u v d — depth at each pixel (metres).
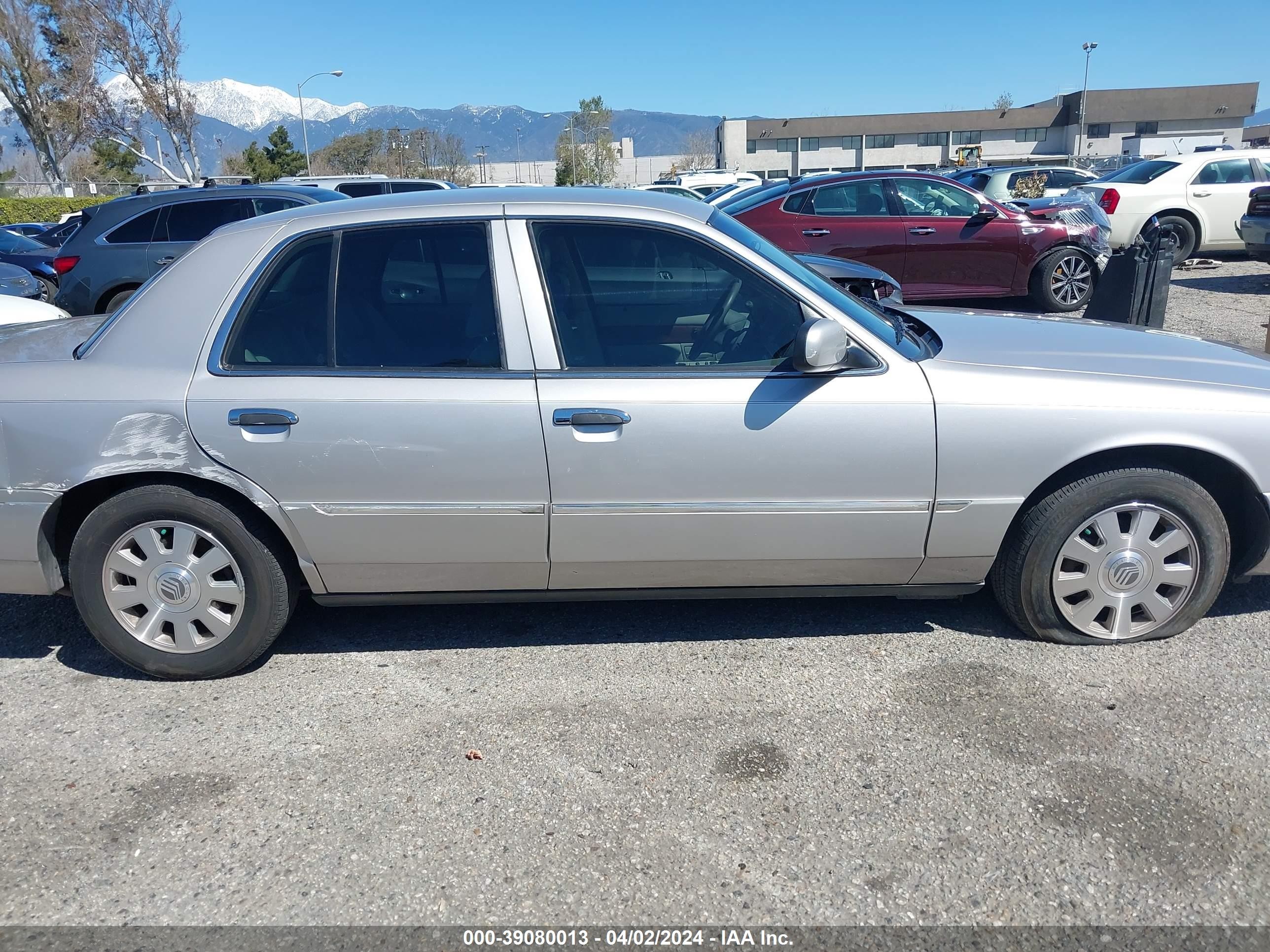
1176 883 2.42
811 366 3.10
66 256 9.48
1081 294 10.29
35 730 3.22
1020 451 3.29
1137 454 3.41
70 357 3.43
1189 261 14.18
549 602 3.75
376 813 2.76
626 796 2.81
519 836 2.65
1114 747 2.97
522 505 3.29
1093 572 3.48
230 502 3.34
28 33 49.69
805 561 3.43
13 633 3.94
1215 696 3.22
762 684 3.41
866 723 3.14
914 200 10.10
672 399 3.22
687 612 4.00
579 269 3.35
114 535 3.34
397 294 3.33
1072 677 3.38
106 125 48.97
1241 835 2.57
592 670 3.54
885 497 3.32
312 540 3.34
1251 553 3.54
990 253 10.02
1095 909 2.35
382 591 3.51
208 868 2.56
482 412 3.21
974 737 3.04
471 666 3.59
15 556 3.37
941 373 3.32
